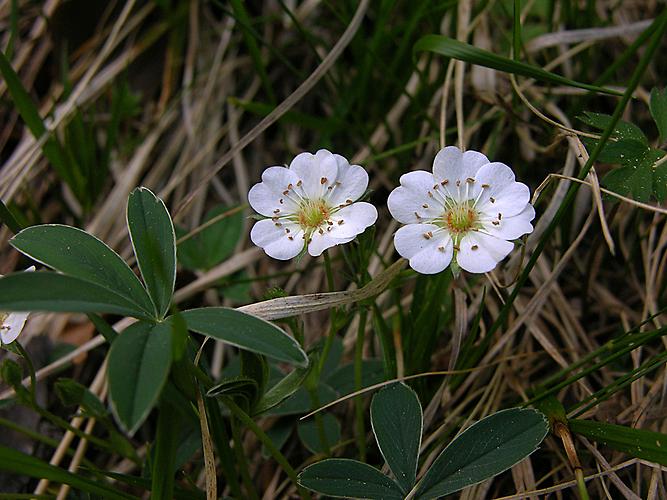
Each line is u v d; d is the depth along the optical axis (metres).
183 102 0.22
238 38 0.23
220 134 0.22
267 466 0.16
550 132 0.17
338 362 0.16
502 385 0.16
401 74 0.20
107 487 0.12
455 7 0.20
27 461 0.11
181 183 0.21
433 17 0.19
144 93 0.23
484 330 0.16
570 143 0.16
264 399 0.13
